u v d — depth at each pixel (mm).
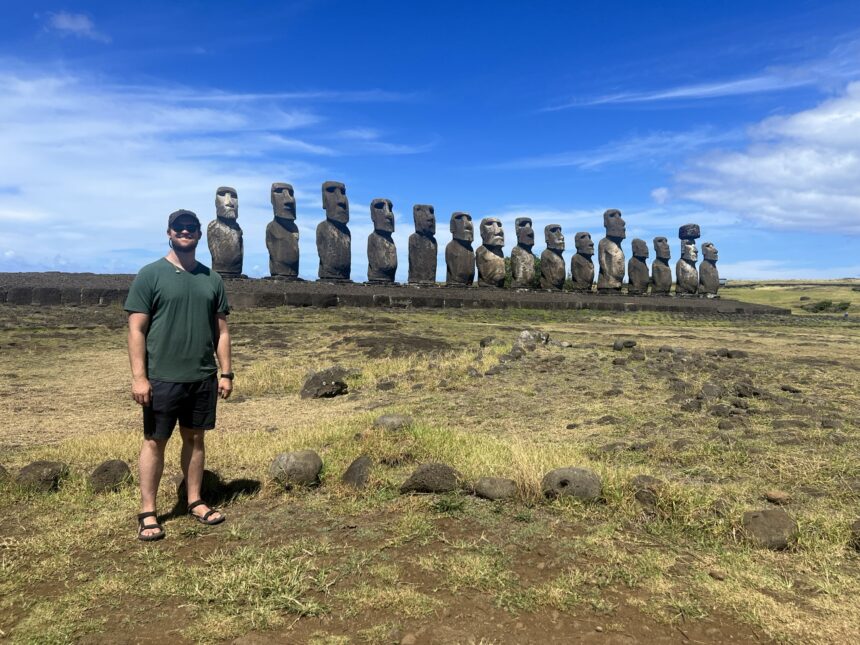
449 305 27500
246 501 4348
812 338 20031
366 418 7324
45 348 14109
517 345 13672
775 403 7555
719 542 3561
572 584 3010
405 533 3660
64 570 3242
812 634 2584
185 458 4074
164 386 3801
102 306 20328
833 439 5551
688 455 5297
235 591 2934
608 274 38844
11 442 6809
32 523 3961
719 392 8273
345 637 2568
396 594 2900
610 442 6051
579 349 14078
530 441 6195
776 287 68938
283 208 28109
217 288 4121
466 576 3082
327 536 3662
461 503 4145
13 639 2572
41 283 21203
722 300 40156
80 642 2549
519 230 35938
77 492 4535
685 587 3006
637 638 2572
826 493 4266
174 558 3381
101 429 7586
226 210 27031
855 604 2844
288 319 20422
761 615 2719
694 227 42438
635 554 3381
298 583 2996
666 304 33250
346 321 20562
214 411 4078
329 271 29656
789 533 3496
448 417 7754
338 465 5066
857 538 3461
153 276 3826
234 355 14266
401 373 11688
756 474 4750
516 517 3932
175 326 3832
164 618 2742
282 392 10672
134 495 4480
